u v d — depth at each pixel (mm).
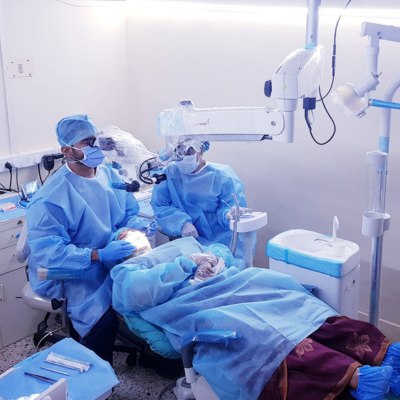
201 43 3156
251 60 2939
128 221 2588
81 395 1365
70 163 2359
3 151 3051
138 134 3723
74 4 3236
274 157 2988
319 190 2842
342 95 1815
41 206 2232
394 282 2646
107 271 2389
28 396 1350
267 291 1980
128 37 3574
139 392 2357
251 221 2418
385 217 1971
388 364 1711
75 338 2285
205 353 1762
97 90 3490
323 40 2617
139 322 2062
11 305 2727
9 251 2652
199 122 1671
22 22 2998
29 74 3084
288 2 2641
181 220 2605
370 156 1924
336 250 2115
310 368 1657
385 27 1722
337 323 1822
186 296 2000
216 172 2715
